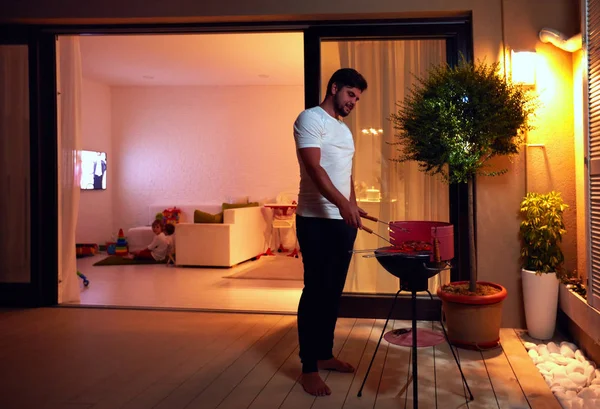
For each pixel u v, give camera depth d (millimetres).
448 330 3215
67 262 4438
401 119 3332
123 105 9125
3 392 2502
